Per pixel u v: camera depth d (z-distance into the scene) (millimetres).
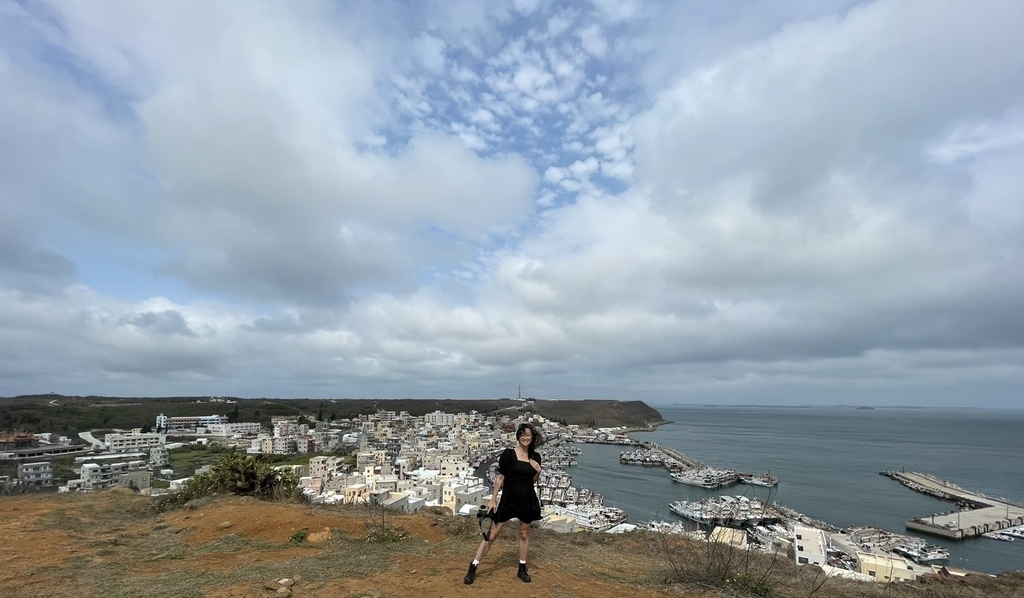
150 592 5566
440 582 5793
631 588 6551
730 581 6996
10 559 6863
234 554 7512
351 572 6172
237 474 12453
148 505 11578
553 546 9055
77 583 5977
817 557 26188
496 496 5984
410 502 36000
